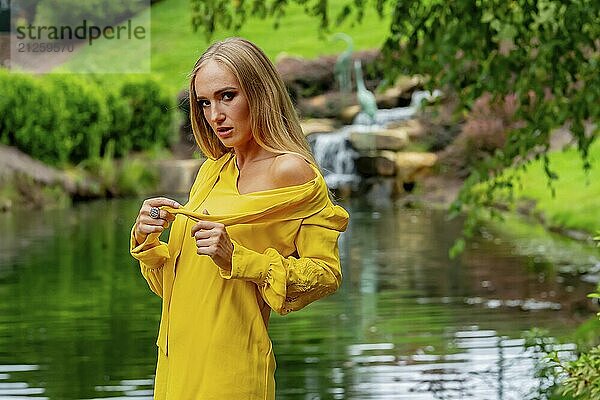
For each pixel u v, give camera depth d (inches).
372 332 397.7
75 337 396.2
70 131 1048.8
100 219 847.1
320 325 413.1
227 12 373.7
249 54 134.3
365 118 1160.2
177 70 1466.5
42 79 1059.9
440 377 325.4
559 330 392.5
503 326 403.5
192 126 140.9
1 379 331.6
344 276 538.6
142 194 1064.8
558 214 741.9
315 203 132.6
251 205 131.3
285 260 129.6
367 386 318.3
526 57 339.3
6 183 946.7
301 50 1502.2
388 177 1043.3
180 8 1658.5
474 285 502.9
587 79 337.1
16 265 592.7
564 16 322.3
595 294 195.6
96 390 316.8
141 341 387.5
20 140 1018.7
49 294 495.5
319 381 325.7
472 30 330.6
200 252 126.6
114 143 1109.1
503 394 301.1
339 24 382.0
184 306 133.5
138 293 494.9
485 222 783.1
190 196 140.4
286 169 132.8
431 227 761.0
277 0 375.9
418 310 441.7
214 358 131.6
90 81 1136.8
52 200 973.2
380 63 367.2
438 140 1085.8
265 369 133.3
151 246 135.0
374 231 745.0
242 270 127.3
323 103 1212.5
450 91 394.6
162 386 137.0
